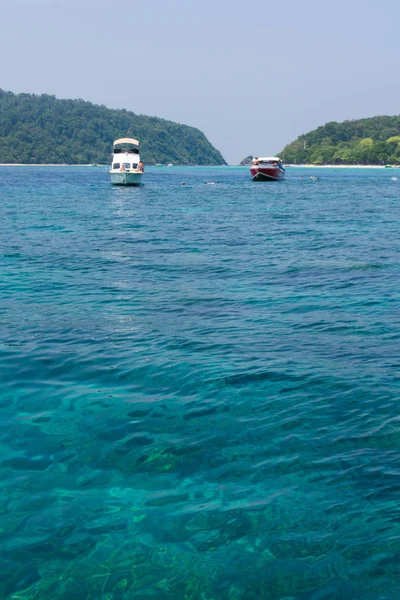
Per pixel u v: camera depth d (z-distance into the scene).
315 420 7.17
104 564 4.75
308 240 23.59
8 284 14.88
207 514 5.38
